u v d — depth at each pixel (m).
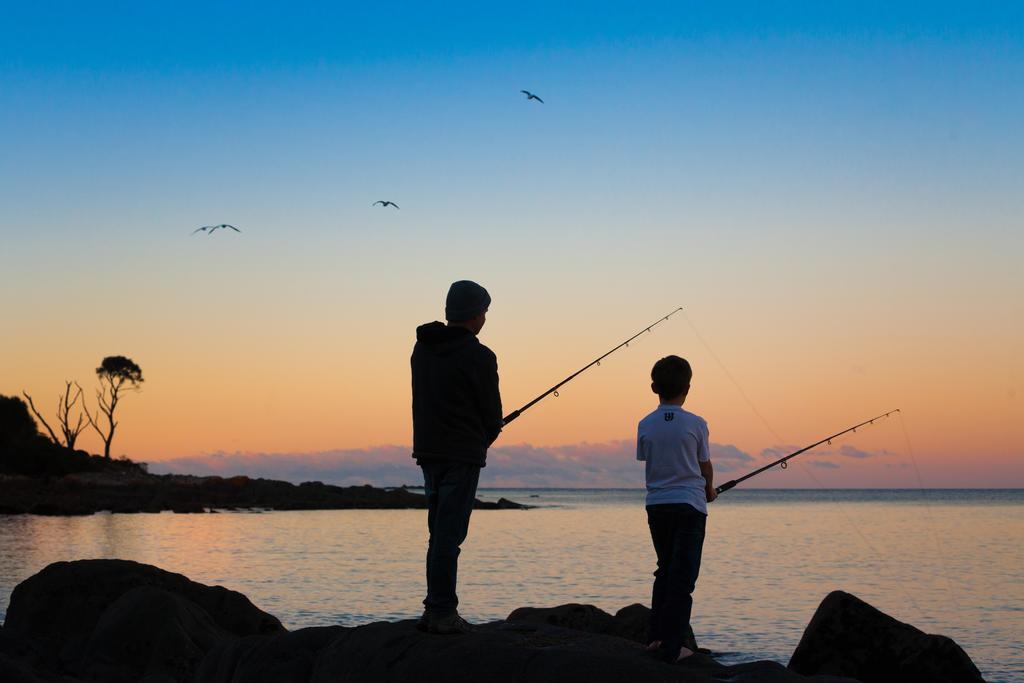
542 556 31.73
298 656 6.30
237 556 30.94
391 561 29.36
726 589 22.61
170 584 11.82
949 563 28.88
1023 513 76.12
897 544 37.41
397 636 5.45
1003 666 13.98
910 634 10.27
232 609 11.74
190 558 30.09
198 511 61.38
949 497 175.75
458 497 5.37
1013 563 28.73
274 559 29.97
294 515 62.78
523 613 11.40
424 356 5.47
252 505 71.81
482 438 5.43
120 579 11.64
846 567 27.78
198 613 10.91
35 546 32.97
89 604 11.37
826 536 43.22
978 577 24.92
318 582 23.78
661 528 5.76
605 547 35.94
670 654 5.53
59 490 62.62
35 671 9.26
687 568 5.62
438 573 5.44
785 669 5.49
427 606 5.53
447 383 5.34
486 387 5.35
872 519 63.72
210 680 7.20
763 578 24.91
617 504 107.25
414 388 5.52
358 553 32.31
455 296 5.50
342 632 6.50
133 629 10.31
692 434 5.73
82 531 41.03
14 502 54.34
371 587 22.73
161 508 62.50
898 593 21.75
